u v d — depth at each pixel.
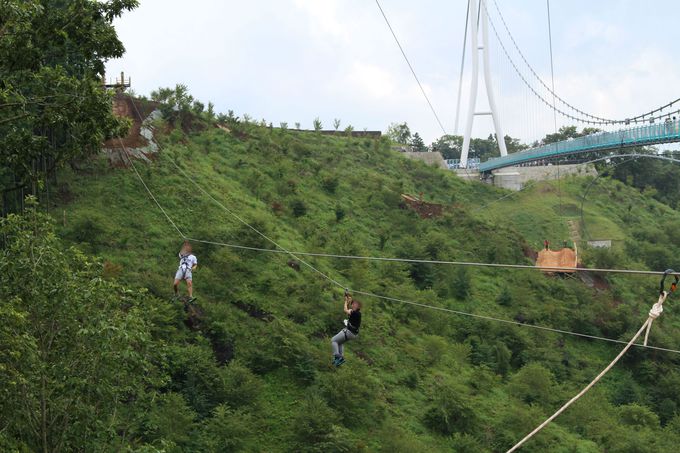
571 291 52.97
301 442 27.84
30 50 21.47
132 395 24.81
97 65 23.83
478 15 111.75
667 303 58.19
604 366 46.47
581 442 35.31
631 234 76.62
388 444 28.92
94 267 19.73
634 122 71.75
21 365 16.53
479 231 59.69
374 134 86.56
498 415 35.25
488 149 152.38
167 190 42.16
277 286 37.38
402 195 63.06
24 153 21.62
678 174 112.19
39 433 17.25
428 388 35.62
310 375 31.67
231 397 28.67
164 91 55.62
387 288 43.94
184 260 32.03
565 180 92.88
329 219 51.75
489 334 44.16
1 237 22.22
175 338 30.27
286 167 55.62
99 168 41.88
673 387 44.09
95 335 17.33
